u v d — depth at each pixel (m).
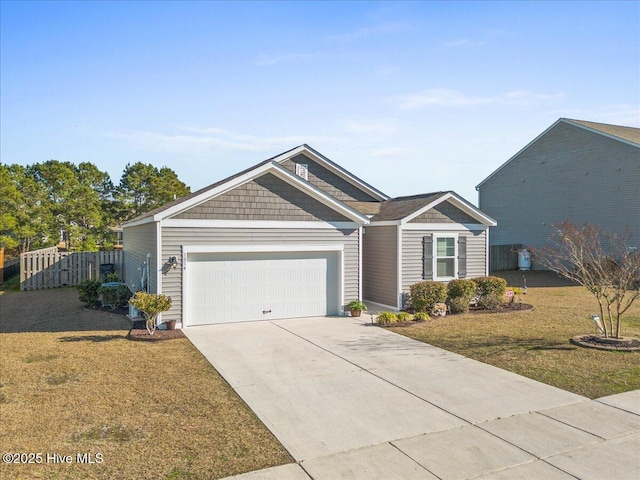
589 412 6.95
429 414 6.91
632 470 5.27
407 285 15.94
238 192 13.44
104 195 45.47
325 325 13.34
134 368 9.10
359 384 8.29
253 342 11.30
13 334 12.18
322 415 6.88
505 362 9.56
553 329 12.62
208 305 13.27
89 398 7.48
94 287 16.38
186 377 8.59
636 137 26.55
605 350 10.30
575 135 27.52
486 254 17.52
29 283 21.81
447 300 15.55
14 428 6.36
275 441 6.02
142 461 5.48
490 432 6.27
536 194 29.98
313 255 14.61
